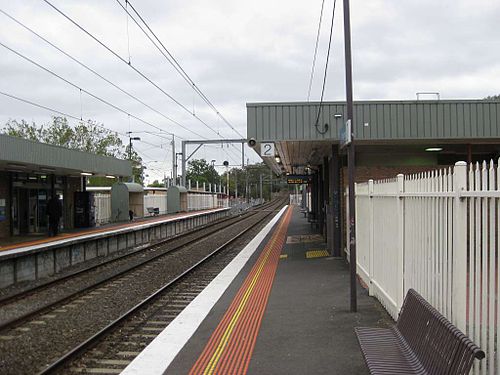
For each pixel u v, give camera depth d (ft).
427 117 42.32
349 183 25.27
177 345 20.48
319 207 77.20
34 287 38.06
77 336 25.07
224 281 36.32
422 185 18.26
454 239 14.73
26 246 56.85
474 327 13.34
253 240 73.10
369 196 29.22
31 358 21.45
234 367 17.63
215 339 21.20
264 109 43.60
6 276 41.37
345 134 26.02
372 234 28.86
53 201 75.00
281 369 17.20
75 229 90.53
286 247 60.23
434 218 16.96
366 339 16.89
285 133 43.39
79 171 84.58
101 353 21.47
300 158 66.13
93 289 38.06
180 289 37.06
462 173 14.21
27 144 64.95
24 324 27.63
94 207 100.17
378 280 27.48
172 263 52.60
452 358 11.76
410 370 13.89
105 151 166.20
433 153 50.49
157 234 88.58
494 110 42.11
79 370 19.21
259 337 21.21
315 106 43.21
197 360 18.54
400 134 42.24
